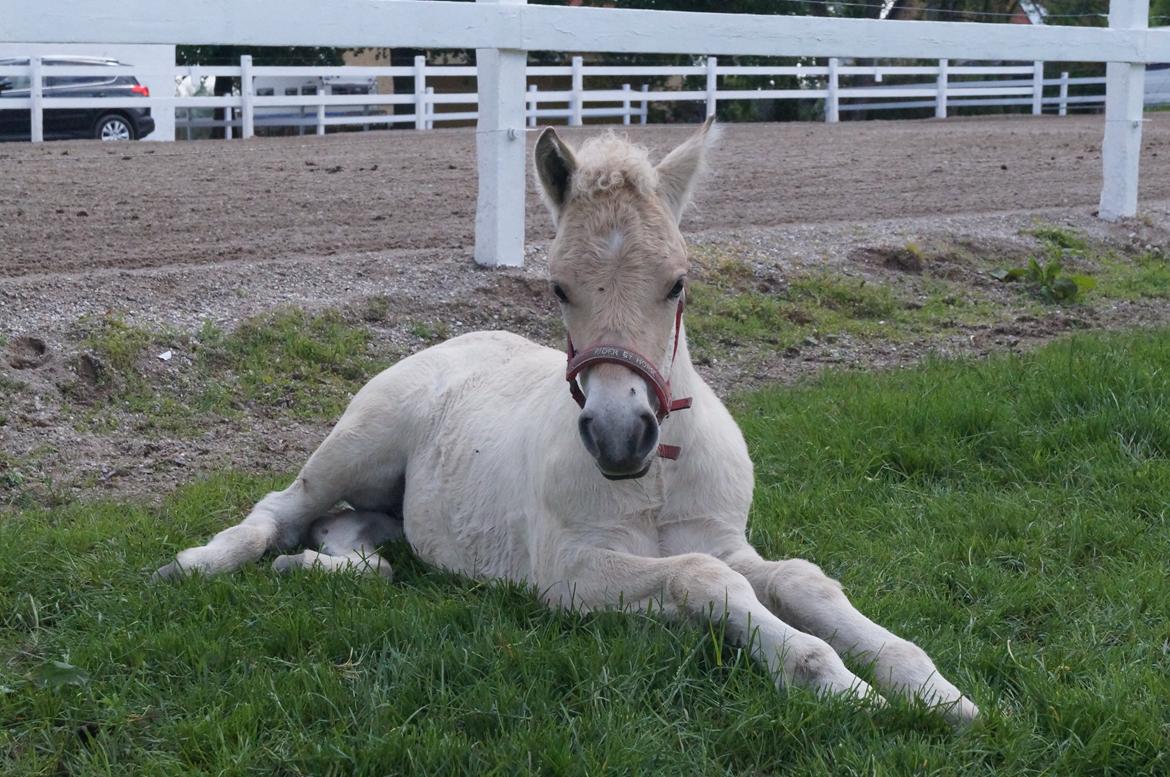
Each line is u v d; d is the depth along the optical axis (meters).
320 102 19.47
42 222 8.84
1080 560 4.01
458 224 9.31
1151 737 2.73
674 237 3.14
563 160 3.29
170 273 6.86
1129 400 5.14
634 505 3.46
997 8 26.69
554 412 3.62
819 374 6.56
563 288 3.11
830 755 2.68
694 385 3.58
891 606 3.54
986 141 17.25
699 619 3.13
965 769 2.62
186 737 2.82
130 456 5.27
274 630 3.37
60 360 5.79
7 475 4.89
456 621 3.43
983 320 7.85
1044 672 3.07
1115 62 9.99
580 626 3.32
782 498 4.54
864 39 8.50
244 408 5.88
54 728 2.92
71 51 20.11
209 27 6.36
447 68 20.56
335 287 7.07
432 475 4.24
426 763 2.64
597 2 20.45
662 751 2.69
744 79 26.16
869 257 8.77
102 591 3.73
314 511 4.48
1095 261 9.36
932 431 5.10
